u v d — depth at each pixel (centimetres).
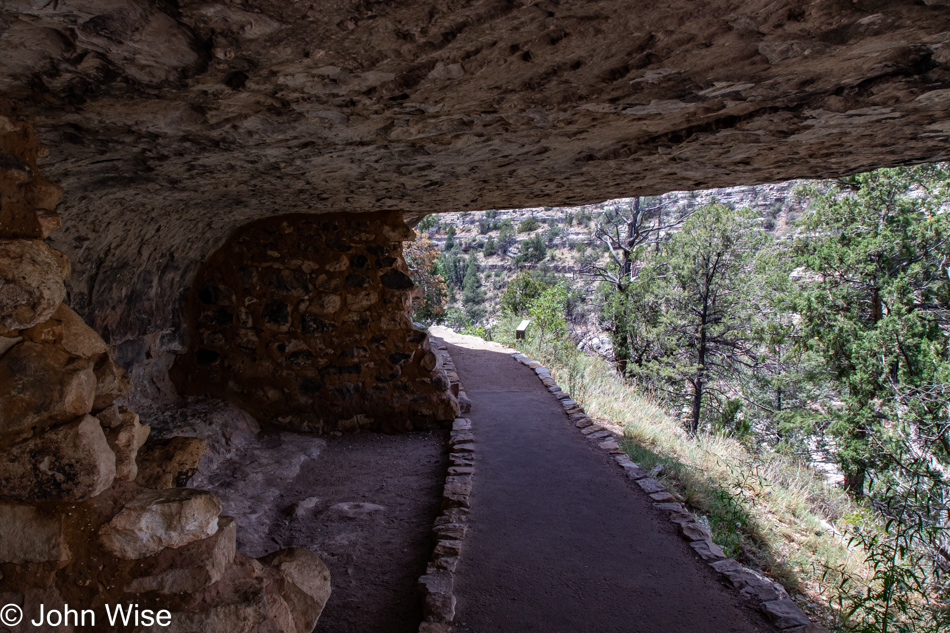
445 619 311
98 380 199
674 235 1933
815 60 193
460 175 380
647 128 277
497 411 720
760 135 290
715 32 169
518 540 406
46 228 195
